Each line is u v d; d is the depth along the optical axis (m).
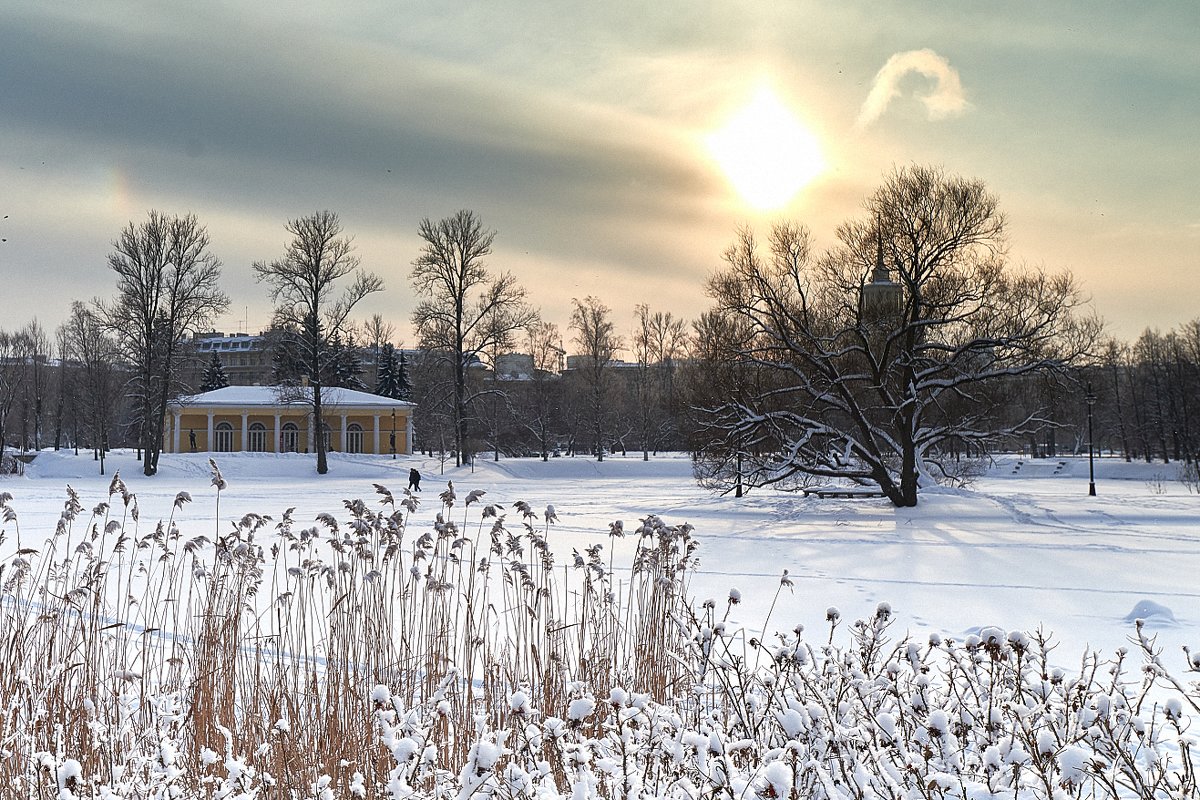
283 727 4.61
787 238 33.38
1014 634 3.66
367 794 4.28
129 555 15.32
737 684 5.46
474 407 68.19
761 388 36.06
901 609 12.21
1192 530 24.88
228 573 7.38
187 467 58.59
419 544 6.71
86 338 66.75
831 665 4.48
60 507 29.61
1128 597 13.40
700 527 25.41
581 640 6.68
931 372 32.09
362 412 74.50
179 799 4.34
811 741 3.51
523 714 3.70
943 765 3.52
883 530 24.59
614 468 66.62
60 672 5.77
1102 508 31.98
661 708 3.78
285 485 49.06
